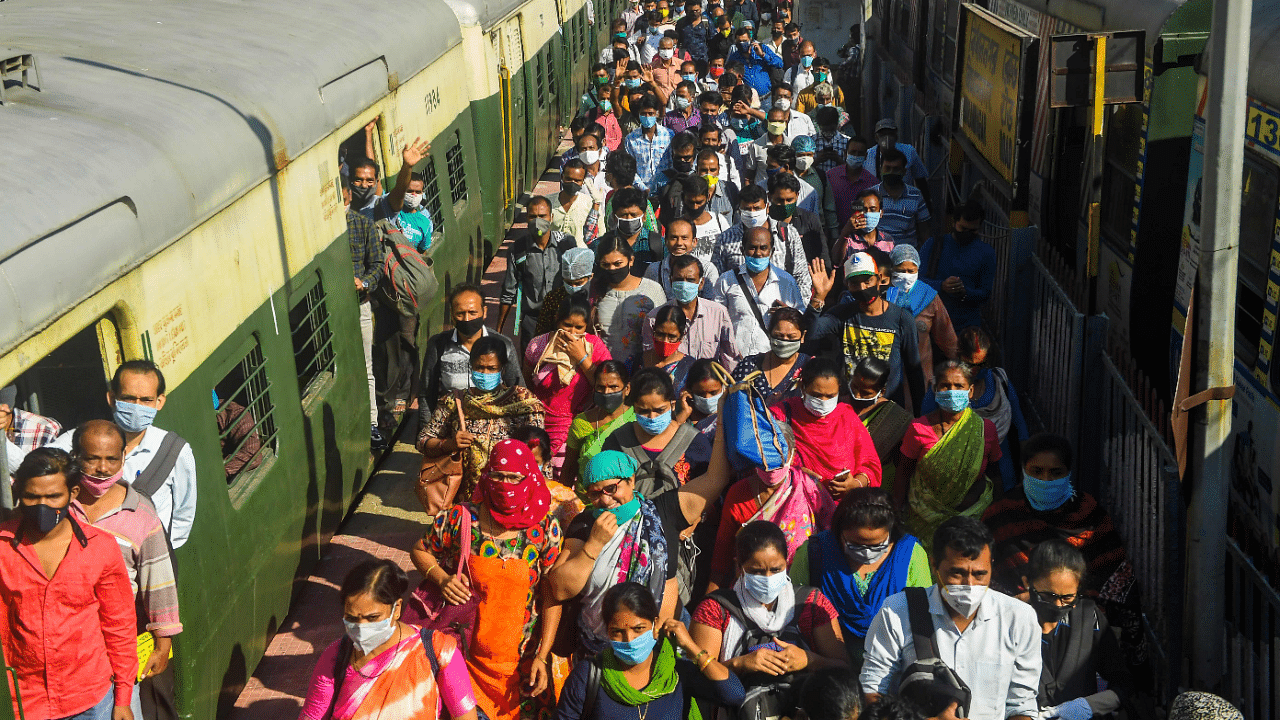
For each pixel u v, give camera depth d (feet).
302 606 21.47
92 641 13.61
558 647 15.52
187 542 15.97
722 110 43.93
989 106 31.35
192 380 16.52
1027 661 13.26
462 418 19.21
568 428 20.92
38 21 19.98
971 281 27.43
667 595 15.60
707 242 26.99
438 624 15.60
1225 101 14.79
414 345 27.22
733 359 22.57
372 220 25.96
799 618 14.73
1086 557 16.26
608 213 32.12
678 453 17.78
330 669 13.23
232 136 18.21
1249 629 16.10
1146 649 16.42
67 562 13.26
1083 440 22.17
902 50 50.37
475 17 35.96
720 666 13.92
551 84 52.65
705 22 64.95
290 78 21.29
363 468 25.43
